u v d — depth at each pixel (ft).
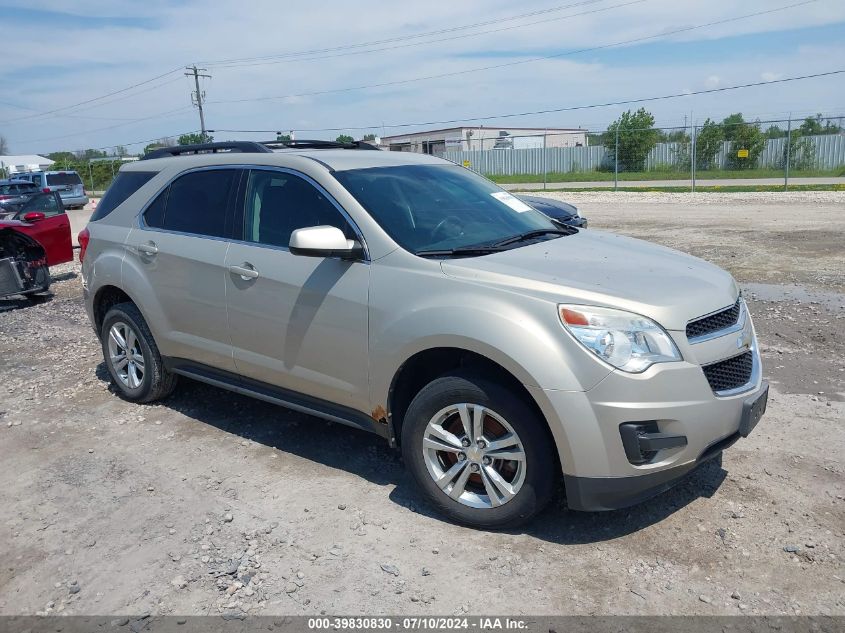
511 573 10.60
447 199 14.44
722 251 37.88
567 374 10.40
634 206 70.33
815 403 16.26
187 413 17.44
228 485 13.65
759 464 13.51
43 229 33.19
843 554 10.69
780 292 27.58
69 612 10.19
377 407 12.65
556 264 12.09
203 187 15.87
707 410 10.62
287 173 14.26
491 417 11.36
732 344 11.35
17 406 18.43
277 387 14.44
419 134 179.83
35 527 12.49
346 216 13.10
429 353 11.93
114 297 18.33
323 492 13.24
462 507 11.79
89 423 17.10
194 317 15.60
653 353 10.44
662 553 10.93
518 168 134.51
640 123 124.77
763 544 11.03
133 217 17.28
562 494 12.77
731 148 113.50
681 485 12.87
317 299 13.08
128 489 13.66
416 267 12.08
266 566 11.02
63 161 189.47
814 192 76.23
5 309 31.89
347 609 9.96
